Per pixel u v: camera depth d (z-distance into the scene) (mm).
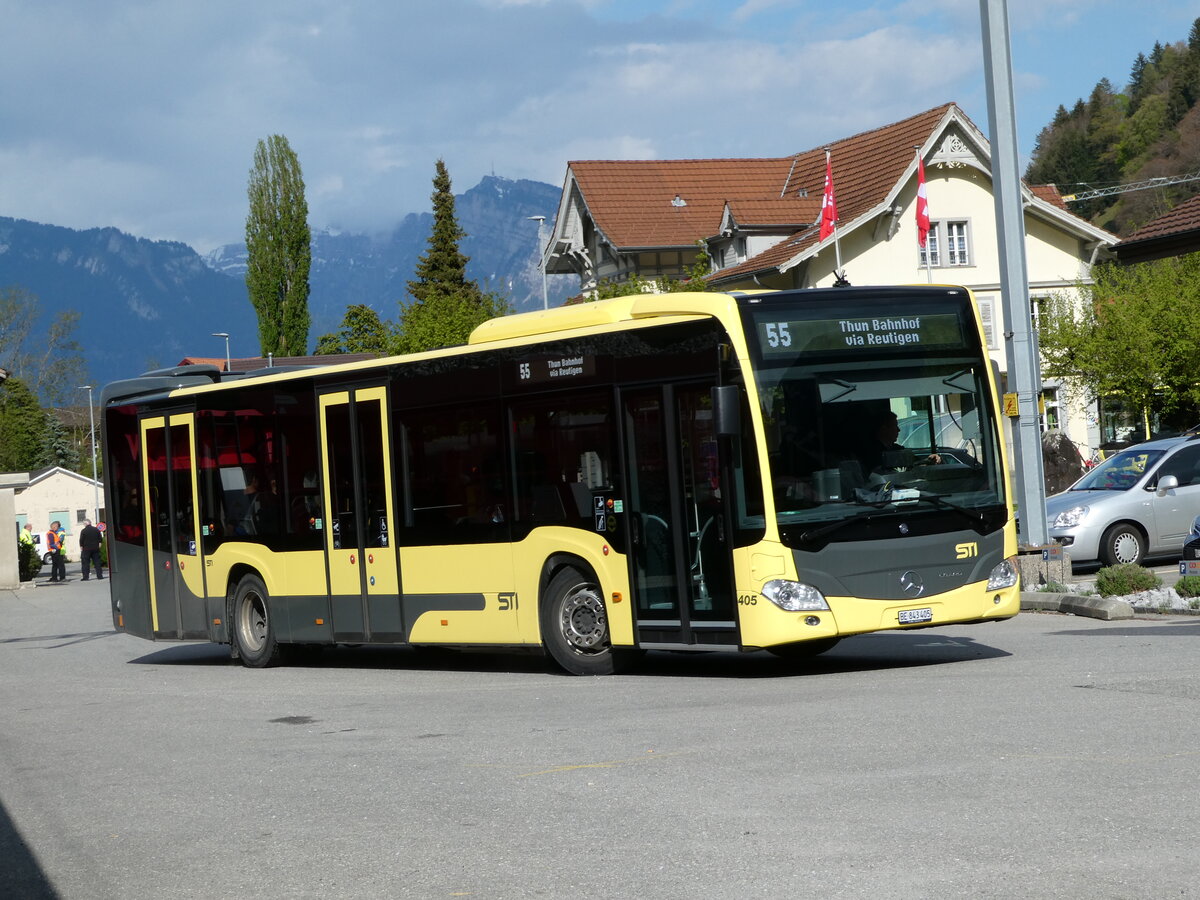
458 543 15047
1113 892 5746
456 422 15055
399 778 9180
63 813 8914
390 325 66188
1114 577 17250
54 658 21016
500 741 10281
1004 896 5777
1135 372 44906
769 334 12625
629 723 10656
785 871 6348
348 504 16297
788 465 12453
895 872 6199
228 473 18109
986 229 53250
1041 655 12922
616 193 63219
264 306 89625
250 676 16703
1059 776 7773
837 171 57656
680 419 13008
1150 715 9344
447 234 99312
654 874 6477
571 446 13945
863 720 9906
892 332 12984
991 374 13281
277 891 6699
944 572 12766
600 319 13875
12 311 94250
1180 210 27750
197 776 9812
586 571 13992
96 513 111062
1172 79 124438
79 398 99875
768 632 12344
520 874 6660
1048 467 36094
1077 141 127500
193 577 18766
